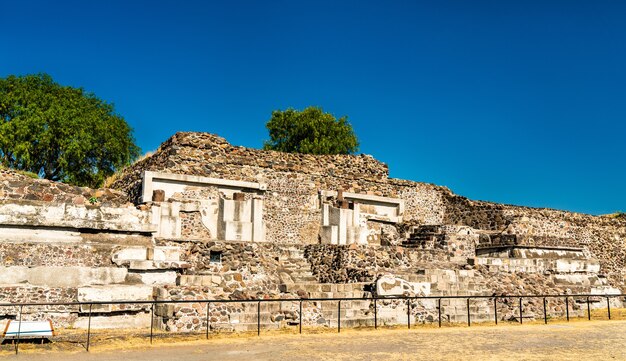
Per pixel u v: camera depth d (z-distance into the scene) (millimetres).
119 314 14375
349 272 18156
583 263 24109
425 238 24781
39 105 27266
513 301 17969
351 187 26656
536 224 28516
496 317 16297
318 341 12523
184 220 21812
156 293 14602
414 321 16328
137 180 23047
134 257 15609
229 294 14711
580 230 30531
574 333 14539
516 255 23562
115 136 29422
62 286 14484
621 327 15859
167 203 20938
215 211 22578
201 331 13570
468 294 17797
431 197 30156
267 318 14469
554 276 21812
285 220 24453
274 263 18828
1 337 12352
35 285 14156
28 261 14422
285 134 43062
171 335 12906
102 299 14328
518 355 11461
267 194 24250
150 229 16562
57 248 14789
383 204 27703
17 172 16359
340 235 24672
